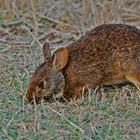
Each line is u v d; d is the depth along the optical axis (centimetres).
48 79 1159
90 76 1196
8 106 1165
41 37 1513
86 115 1119
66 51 1162
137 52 1208
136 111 1134
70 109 1147
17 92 1217
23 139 1043
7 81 1270
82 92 1195
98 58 1198
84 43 1217
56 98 1179
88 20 1591
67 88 1188
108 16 1580
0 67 1337
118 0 1602
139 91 1208
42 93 1159
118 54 1206
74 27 1566
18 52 1429
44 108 1134
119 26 1244
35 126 1080
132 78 1217
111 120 1104
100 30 1238
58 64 1166
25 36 1531
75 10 1641
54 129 1073
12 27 1577
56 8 1645
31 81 1162
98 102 1170
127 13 1644
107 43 1212
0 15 1625
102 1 1647
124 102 1172
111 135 1051
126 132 1062
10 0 1645
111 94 1216
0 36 1532
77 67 1185
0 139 1043
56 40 1498
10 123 1091
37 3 1656
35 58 1380
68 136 1050
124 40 1214
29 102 1157
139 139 1036
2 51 1431
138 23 1595
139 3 1678
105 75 1210
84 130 1066
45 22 1602
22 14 1614
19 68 1332
